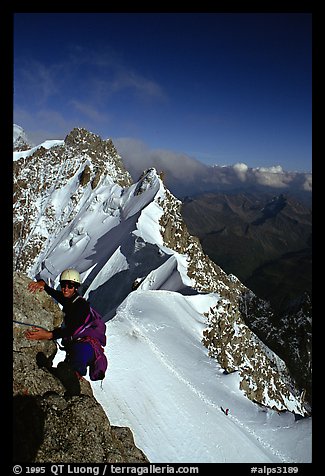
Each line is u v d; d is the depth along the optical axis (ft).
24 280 39.47
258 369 168.86
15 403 31.12
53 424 32.01
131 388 63.62
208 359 116.26
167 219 272.31
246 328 186.09
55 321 40.09
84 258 309.42
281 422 93.45
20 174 471.62
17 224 431.02
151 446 53.06
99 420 34.76
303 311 464.65
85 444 32.27
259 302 499.10
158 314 124.77
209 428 68.28
